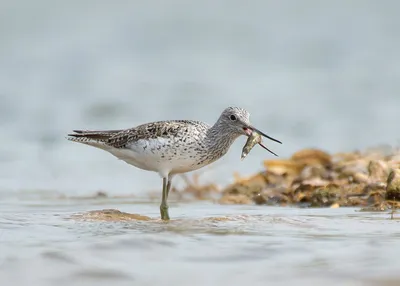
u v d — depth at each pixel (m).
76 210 12.38
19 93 27.94
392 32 39.22
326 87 28.34
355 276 7.26
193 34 40.44
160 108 25.23
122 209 12.66
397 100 25.81
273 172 14.34
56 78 30.92
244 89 28.22
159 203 13.49
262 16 44.84
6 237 9.22
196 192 14.63
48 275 7.44
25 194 14.69
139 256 8.13
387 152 15.34
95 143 12.30
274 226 9.91
